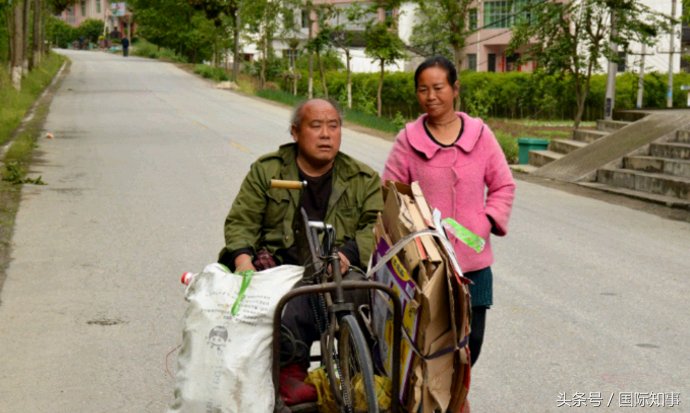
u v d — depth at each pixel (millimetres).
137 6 73125
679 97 38844
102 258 8789
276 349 3998
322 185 4543
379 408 3955
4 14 33562
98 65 59938
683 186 13258
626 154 15758
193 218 10891
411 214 4070
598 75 39625
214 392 3936
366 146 20859
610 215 12219
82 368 5820
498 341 6516
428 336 3852
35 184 13195
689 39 40750
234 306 4016
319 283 4207
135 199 12148
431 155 4551
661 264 9109
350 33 38250
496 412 5223
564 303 7543
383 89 45719
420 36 43156
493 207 4559
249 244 4473
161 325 6738
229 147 18578
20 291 7582
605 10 22359
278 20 47625
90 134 21000
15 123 22750
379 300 4230
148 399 5328
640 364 6062
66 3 68125
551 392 5543
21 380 5598
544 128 33250
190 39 64812
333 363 4094
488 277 4570
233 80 45750
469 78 42500
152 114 27312
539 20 23391
